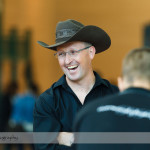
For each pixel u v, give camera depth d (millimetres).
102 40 4742
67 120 4566
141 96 3307
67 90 4652
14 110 10273
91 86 4762
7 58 18016
